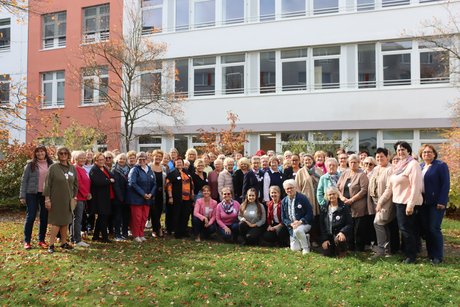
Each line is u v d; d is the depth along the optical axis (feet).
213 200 31.71
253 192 29.12
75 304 17.97
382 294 18.47
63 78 76.07
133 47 56.95
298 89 61.77
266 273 21.58
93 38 68.64
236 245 28.68
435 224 23.34
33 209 27.53
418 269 21.67
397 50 57.31
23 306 17.99
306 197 27.37
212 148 50.70
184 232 31.71
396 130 56.85
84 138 57.67
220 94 65.72
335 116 59.21
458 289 18.90
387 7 57.41
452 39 52.13
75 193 27.30
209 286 19.66
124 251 26.61
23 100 41.27
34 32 77.87
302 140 53.31
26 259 24.68
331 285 19.72
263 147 63.10
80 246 27.96
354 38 58.70
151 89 60.64
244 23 64.23
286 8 62.59
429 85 55.21
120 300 18.21
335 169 26.94
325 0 60.54
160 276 21.22
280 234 27.96
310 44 60.80
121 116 64.69
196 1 67.36
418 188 22.72
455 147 40.01
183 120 64.59
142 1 68.13
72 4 74.43
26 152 49.70
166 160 34.60
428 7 55.52
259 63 63.87
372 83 58.29
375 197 25.99
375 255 24.94
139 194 29.81
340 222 25.36
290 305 17.52
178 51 67.72
